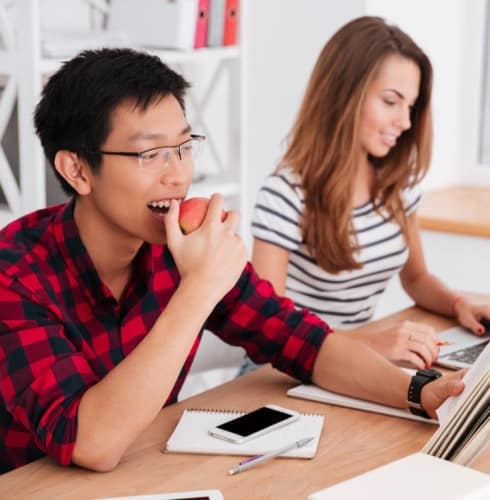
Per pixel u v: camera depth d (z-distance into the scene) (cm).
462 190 344
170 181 129
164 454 130
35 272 134
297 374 159
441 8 328
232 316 161
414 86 208
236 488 120
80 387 127
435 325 201
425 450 121
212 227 129
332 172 207
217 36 279
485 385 116
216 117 331
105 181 130
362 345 157
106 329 143
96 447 122
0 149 246
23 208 242
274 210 209
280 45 316
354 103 205
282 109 320
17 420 135
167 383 124
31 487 120
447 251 311
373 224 217
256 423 138
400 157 218
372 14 298
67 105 130
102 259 140
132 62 129
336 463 128
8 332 129
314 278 215
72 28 289
